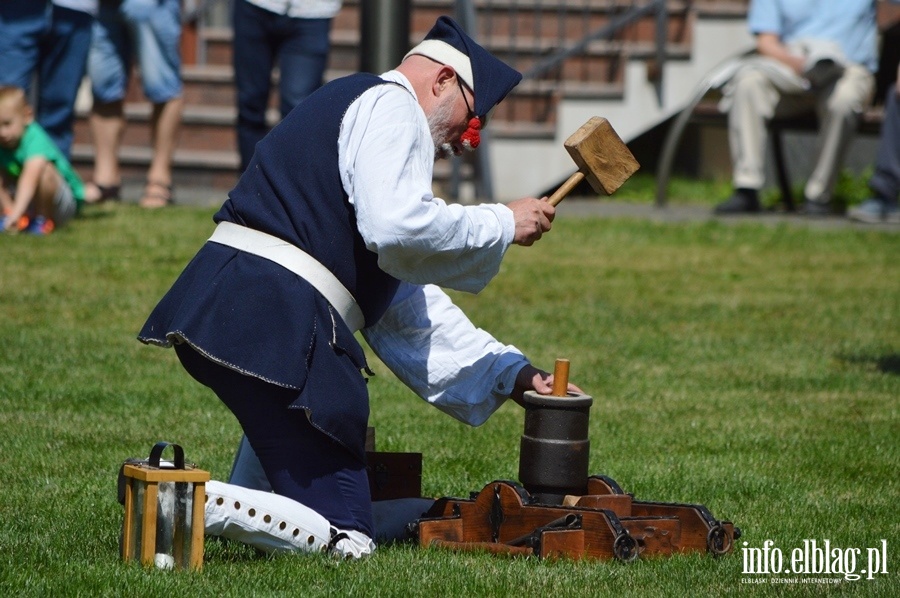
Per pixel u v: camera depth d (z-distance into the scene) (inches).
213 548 526.9
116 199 1651.1
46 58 1422.2
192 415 767.7
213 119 1822.1
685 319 1130.0
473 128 529.7
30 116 1354.6
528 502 520.7
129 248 1316.4
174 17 1589.6
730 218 1683.1
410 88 515.5
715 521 526.3
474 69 522.6
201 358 508.1
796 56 1663.4
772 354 1003.3
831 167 1697.8
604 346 1015.6
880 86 2143.2
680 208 1833.2
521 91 1829.5
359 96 505.4
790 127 1739.7
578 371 928.3
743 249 1501.0
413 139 496.7
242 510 491.2
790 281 1327.5
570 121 1814.7
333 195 502.0
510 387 550.0
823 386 899.4
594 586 472.7
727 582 484.4
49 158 1357.0
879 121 1975.9
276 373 487.8
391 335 555.2
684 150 2234.3
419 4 1952.5
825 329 1103.6
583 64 1878.7
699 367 953.5
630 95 1850.4
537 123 1846.7
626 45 1881.2
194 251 1318.9
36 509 575.2
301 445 507.2
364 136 495.2
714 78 1752.0
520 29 1985.7
